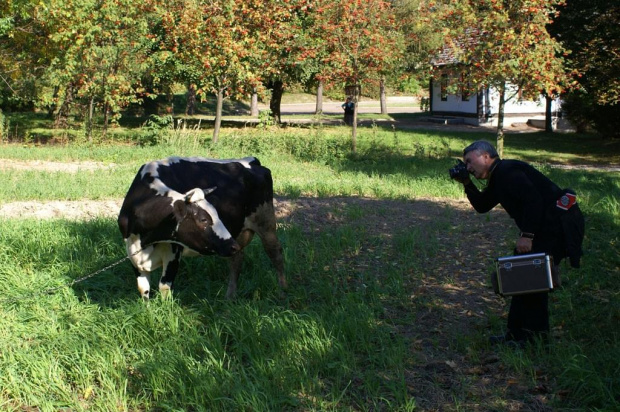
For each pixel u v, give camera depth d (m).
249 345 5.65
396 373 5.30
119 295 6.88
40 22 20.89
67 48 21.34
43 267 7.69
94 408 4.73
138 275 6.30
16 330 5.82
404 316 6.67
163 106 45.03
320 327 5.95
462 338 5.97
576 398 4.91
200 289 7.16
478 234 9.74
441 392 5.04
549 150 25.17
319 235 9.46
